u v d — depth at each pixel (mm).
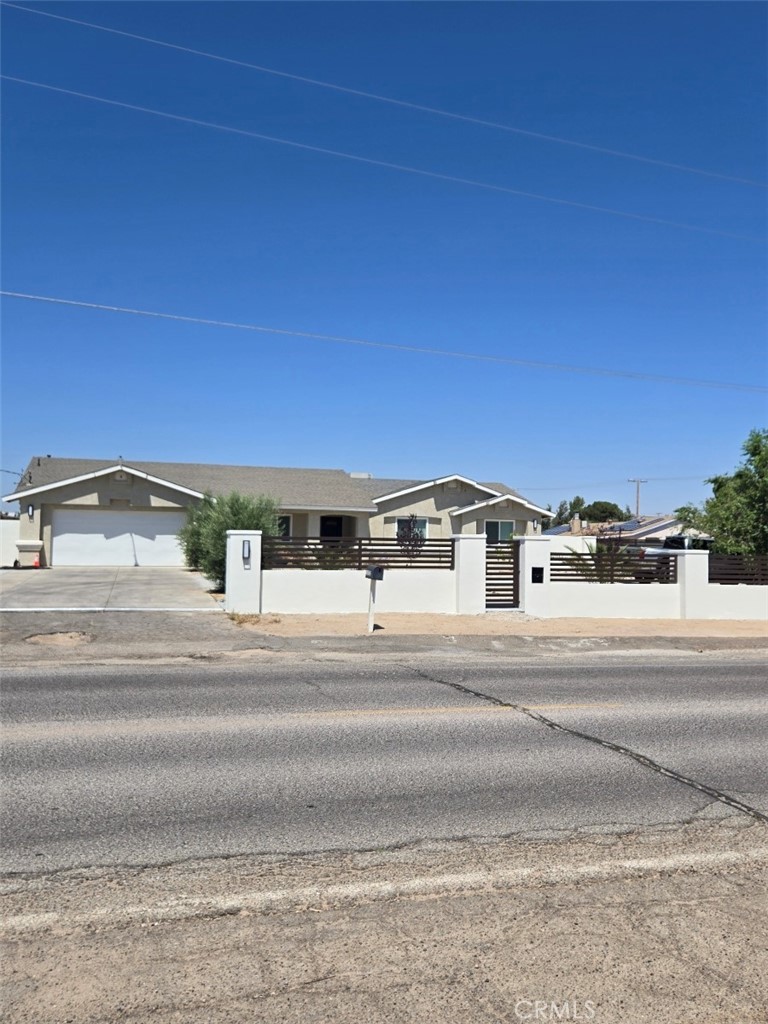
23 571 29641
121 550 32906
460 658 14648
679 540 27531
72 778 6820
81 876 5000
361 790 6672
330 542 19297
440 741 8258
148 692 10617
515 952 4211
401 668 13156
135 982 3891
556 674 12891
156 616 17625
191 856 5316
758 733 8898
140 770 7074
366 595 19359
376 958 4133
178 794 6477
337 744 8062
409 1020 3625
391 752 7809
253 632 16359
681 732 8875
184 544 30375
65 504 32344
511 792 6699
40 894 4762
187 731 8477
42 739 8047
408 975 3980
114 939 4285
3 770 7004
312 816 6066
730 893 4941
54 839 5543
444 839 5688
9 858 5234
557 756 7773
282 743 8062
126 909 4602
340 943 4273
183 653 14242
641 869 5262
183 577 26891
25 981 3887
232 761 7398
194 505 32500
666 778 7156
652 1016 3691
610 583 20828
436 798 6520
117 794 6453
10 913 4535
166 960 4086
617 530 52719
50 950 4168
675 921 4574
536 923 4523
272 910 4625
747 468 25484
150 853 5348
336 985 3887
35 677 11688
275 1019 3617
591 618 20391
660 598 21062
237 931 4387
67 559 32469
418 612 19688
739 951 4254
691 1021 3662
